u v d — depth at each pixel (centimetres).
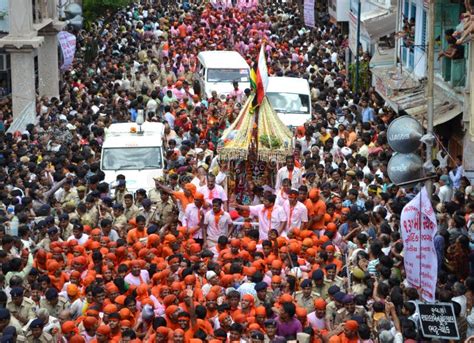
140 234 2109
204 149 2778
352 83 3972
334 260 1909
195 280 1770
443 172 2484
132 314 1695
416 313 1596
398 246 1850
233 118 3178
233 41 5119
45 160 2622
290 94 3403
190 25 5459
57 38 3950
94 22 5134
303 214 2167
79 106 3469
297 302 1748
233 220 2273
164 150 2866
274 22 5734
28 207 2197
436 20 2841
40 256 1905
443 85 2736
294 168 2398
